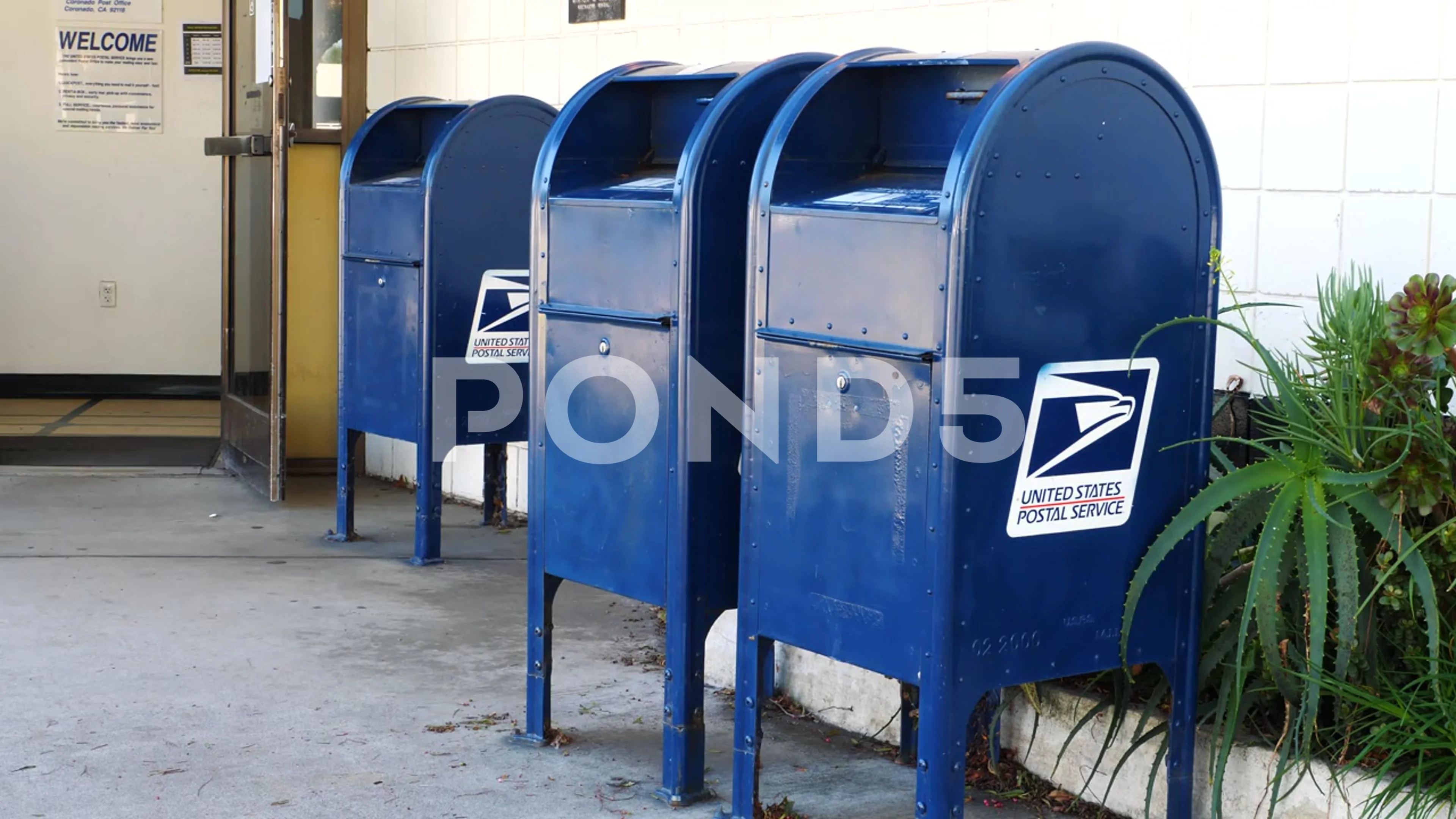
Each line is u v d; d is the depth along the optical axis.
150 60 9.20
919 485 2.72
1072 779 3.33
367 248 5.71
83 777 3.39
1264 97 3.74
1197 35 3.87
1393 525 2.93
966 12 4.46
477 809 3.27
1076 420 2.81
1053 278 2.73
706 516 3.31
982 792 3.38
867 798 3.38
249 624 4.68
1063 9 4.19
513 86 6.33
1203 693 3.26
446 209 5.43
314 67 7.03
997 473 2.71
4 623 4.60
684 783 3.34
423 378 5.47
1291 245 3.71
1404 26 3.47
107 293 9.34
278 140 6.08
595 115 3.65
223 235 7.11
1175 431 2.97
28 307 9.30
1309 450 2.97
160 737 3.66
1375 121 3.53
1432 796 2.76
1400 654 3.06
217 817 3.19
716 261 3.27
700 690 3.35
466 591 5.18
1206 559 3.10
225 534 5.94
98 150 9.23
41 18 9.12
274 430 6.39
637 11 5.70
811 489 2.94
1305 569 2.96
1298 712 3.01
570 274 3.53
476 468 6.73
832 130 3.11
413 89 6.82
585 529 3.54
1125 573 2.94
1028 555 2.79
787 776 3.52
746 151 3.29
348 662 4.32
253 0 6.68
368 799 3.31
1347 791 2.89
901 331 2.73
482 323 5.58
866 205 2.81
